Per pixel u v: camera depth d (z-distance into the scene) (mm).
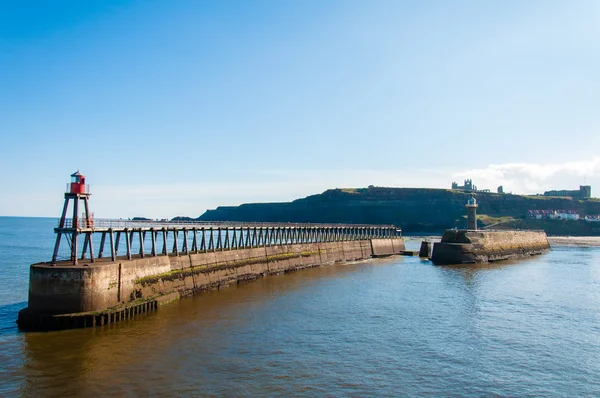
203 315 45281
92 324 39156
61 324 38281
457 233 105312
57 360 31875
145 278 47969
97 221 46625
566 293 60656
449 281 70688
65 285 38906
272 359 33406
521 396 28578
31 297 39469
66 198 41969
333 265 94375
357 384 29516
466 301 54781
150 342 36188
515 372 32406
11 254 99000
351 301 53656
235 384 28797
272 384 29016
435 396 28219
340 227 114062
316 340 38219
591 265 95688
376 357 34562
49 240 148875
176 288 53469
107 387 27812
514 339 39781
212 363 32188
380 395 28031
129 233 52938
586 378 31531
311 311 48156
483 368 33000
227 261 65750
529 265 95688
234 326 41594
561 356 35719
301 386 28875
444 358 34781
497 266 93625
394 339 39062
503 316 47531
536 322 45312
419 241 187625
